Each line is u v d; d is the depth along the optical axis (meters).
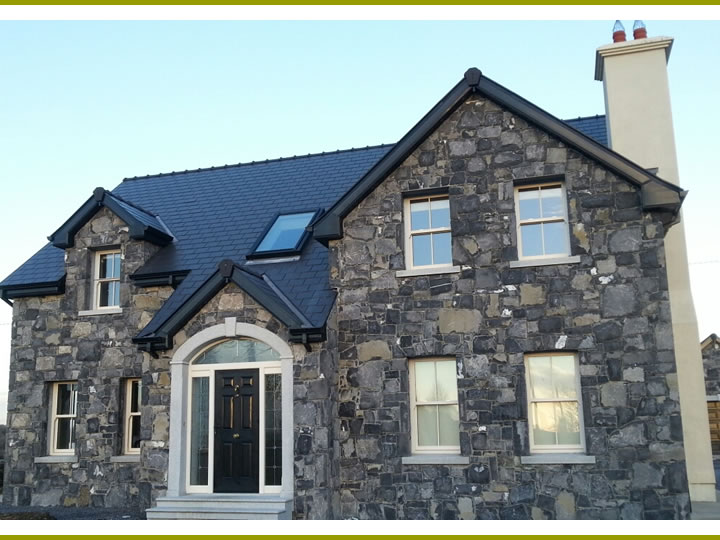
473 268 12.27
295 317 11.87
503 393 11.70
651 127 14.61
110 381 14.86
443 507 11.61
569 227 12.06
